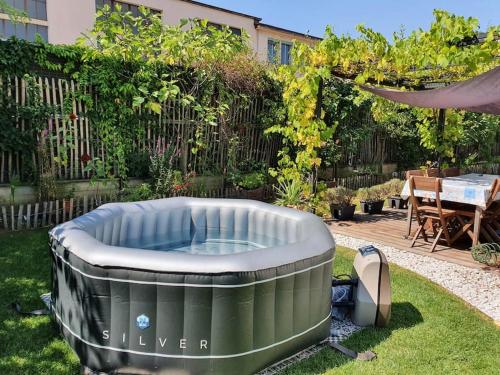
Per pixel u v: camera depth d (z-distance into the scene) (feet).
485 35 17.17
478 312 11.50
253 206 15.74
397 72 20.85
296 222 13.70
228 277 7.80
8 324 10.09
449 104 18.43
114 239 13.28
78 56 20.30
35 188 19.47
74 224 10.84
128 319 8.13
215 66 25.03
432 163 32.19
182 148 24.64
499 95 16.40
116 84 21.50
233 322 7.95
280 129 23.52
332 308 11.34
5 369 8.29
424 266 15.25
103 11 22.52
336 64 19.76
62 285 9.25
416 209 17.83
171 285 7.86
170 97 23.29
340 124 31.53
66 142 20.59
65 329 9.23
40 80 19.42
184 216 15.84
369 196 25.31
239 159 27.86
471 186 16.60
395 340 9.97
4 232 17.88
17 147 18.75
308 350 9.55
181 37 22.93
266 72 28.30
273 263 8.39
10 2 31.04
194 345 7.98
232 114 26.81
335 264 15.28
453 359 9.14
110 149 21.86
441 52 17.21
